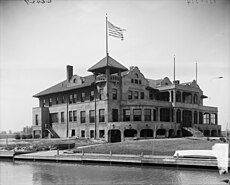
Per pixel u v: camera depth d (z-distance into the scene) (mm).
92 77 63344
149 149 37469
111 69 58250
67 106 64062
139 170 28688
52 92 66875
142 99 58250
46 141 54344
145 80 63031
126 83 59344
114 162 32688
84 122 60281
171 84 65312
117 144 42312
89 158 34219
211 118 73562
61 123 65250
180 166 28766
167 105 59969
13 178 27125
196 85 66062
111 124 54156
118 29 55438
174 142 42094
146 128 53625
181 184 22797
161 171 27844
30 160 39125
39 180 25938
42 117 67375
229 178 24406
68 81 65750
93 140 54125
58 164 34875
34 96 69625
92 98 59438
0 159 42281
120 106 57344
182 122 61562
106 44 56906
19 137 66625
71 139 55562
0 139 65125
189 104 63469
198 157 29500
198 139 47062
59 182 24938
